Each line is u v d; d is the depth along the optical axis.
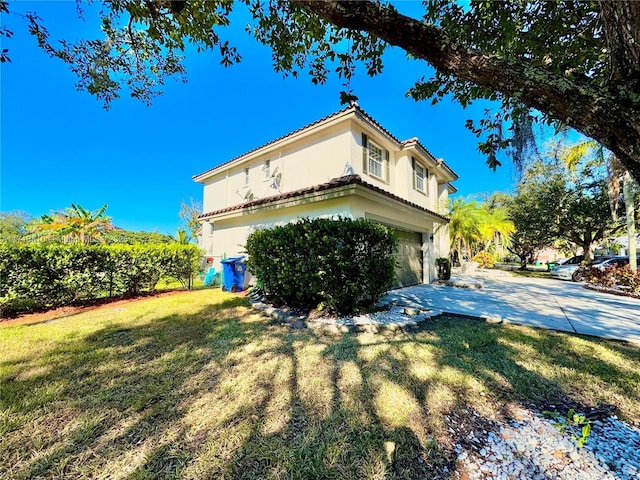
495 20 3.08
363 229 5.26
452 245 16.50
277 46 4.24
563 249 27.36
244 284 9.62
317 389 2.70
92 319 5.44
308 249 5.38
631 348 3.76
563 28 2.88
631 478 1.63
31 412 2.33
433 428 2.13
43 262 6.27
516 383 2.80
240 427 2.15
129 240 20.78
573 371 3.05
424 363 3.27
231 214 10.20
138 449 1.93
